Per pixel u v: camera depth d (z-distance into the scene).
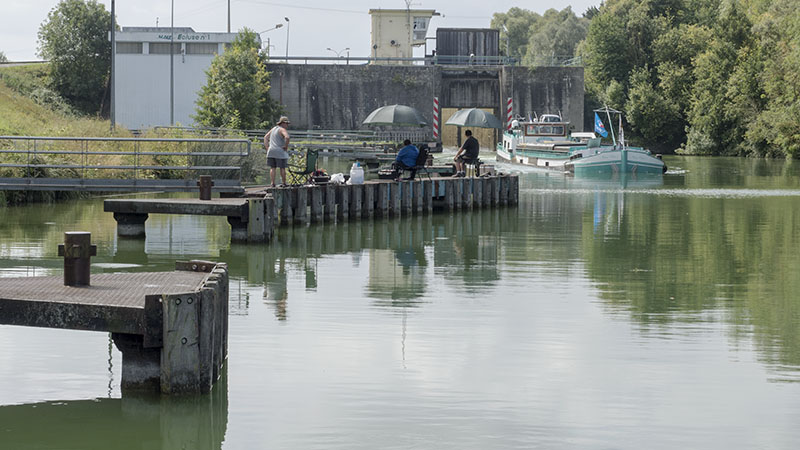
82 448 8.81
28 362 11.29
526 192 41.97
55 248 20.58
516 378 10.85
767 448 8.73
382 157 52.41
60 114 59.25
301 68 78.06
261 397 10.07
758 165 68.88
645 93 95.69
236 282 16.92
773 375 11.05
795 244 23.45
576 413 9.66
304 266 18.95
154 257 19.66
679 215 31.33
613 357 11.82
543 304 15.18
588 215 31.11
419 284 16.98
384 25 104.19
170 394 9.70
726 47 89.81
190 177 31.81
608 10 113.25
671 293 16.34
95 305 9.66
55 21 84.88
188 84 75.12
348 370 11.07
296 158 40.50
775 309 14.91
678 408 9.84
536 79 80.50
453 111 102.81
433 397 10.13
